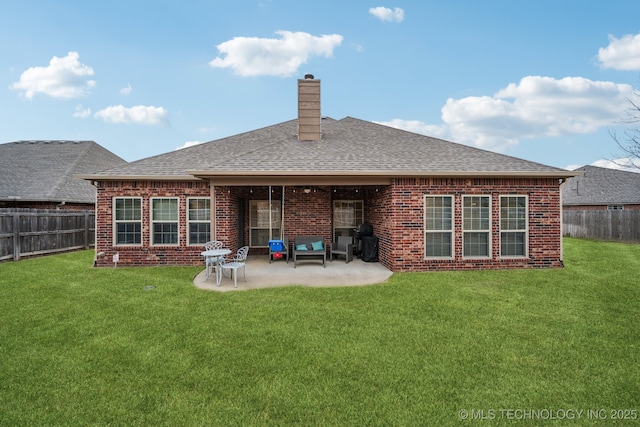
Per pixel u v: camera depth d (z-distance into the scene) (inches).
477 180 374.3
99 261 405.1
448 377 145.7
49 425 116.5
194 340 184.4
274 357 164.6
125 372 150.8
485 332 193.6
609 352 168.1
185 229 412.5
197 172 342.3
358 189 515.5
